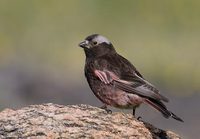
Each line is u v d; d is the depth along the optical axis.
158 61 28.95
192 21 32.28
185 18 32.41
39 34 31.66
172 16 32.53
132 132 11.02
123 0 32.78
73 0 33.06
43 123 10.87
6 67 28.06
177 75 27.84
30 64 28.94
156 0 32.81
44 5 32.91
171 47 30.28
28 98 24.27
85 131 10.79
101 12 32.56
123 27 32.03
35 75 26.91
